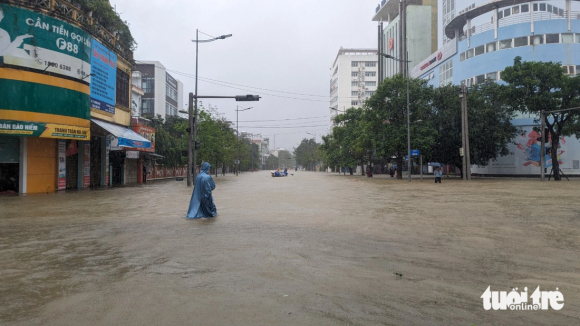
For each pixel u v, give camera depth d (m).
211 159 45.44
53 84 18.27
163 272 4.80
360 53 113.75
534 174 41.22
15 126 17.05
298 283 4.36
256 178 44.59
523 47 40.47
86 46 20.28
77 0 20.62
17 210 11.59
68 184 21.91
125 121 27.55
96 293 4.02
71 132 19.16
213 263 5.25
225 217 9.99
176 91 67.81
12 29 16.94
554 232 7.72
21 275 4.69
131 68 28.52
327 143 63.25
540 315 3.49
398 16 79.62
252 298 3.86
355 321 3.31
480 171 45.44
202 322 3.28
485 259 5.54
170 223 8.94
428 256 5.71
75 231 7.83
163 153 41.62
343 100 106.25
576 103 30.84
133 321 3.31
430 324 3.28
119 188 23.09
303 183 30.64
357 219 9.63
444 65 51.72
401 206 12.70
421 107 36.00
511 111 37.16
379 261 5.39
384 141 36.41
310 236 7.29
